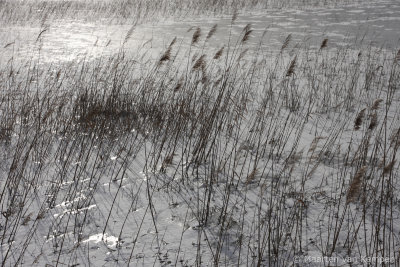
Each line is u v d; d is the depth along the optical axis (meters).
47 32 17.81
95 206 4.70
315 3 24.72
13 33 17.55
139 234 4.12
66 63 12.02
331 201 4.60
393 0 24.75
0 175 5.51
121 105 7.63
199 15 22.28
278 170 5.53
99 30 18.55
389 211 4.32
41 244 3.97
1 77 10.29
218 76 9.98
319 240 3.89
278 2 25.62
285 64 12.03
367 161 5.53
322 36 15.87
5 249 3.89
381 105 8.27
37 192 5.07
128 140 6.68
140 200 4.84
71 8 25.19
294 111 8.16
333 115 7.94
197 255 3.55
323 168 5.54
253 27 18.16
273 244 3.62
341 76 10.64
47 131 6.79
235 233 4.07
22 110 7.19
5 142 6.55
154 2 26.38
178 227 4.24
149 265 3.60
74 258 3.73
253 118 7.67
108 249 3.86
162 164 5.59
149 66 11.52
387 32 16.02
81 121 6.85
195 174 5.54
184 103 6.95
